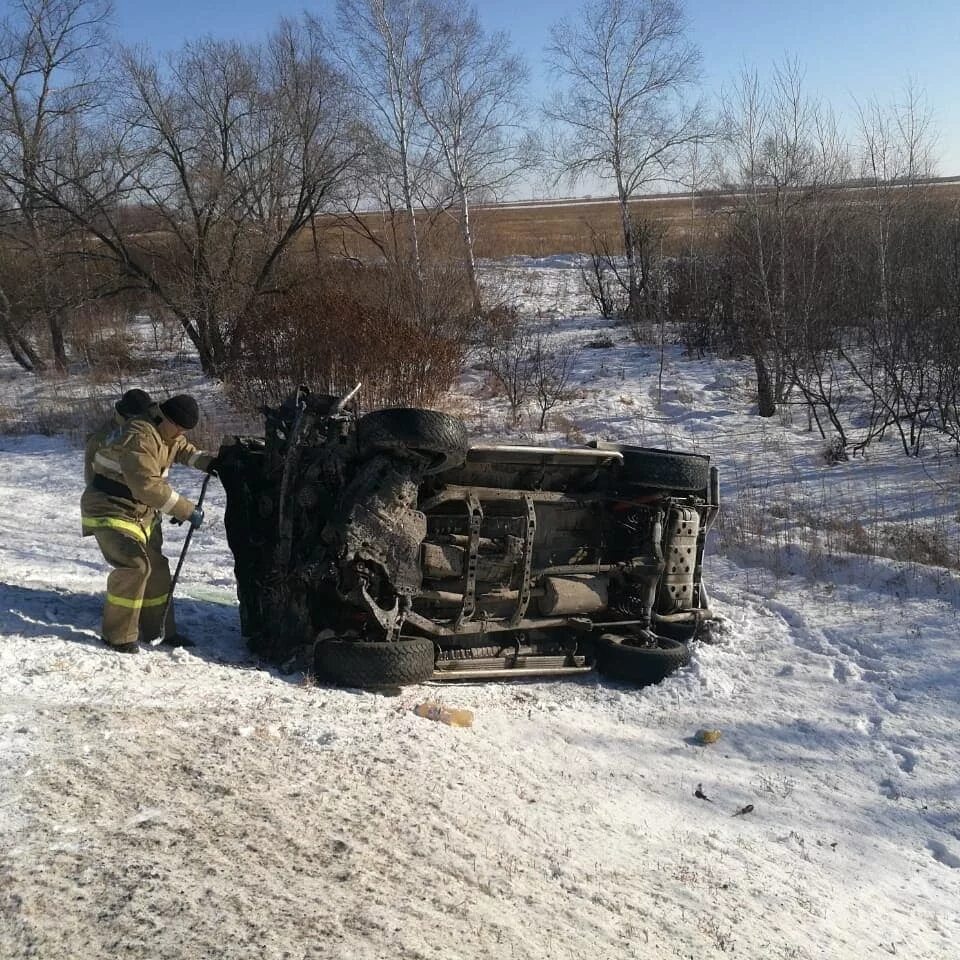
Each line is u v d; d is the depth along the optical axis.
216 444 15.20
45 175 21.98
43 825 3.62
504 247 39.31
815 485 12.57
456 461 6.30
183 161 21.16
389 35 24.64
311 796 4.28
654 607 7.54
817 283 16.91
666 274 23.89
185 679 5.55
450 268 20.97
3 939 2.96
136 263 21.91
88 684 5.16
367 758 4.84
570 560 7.22
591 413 16.47
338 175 22.08
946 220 17.75
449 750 5.25
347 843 3.92
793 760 6.19
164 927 3.12
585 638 7.43
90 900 3.21
